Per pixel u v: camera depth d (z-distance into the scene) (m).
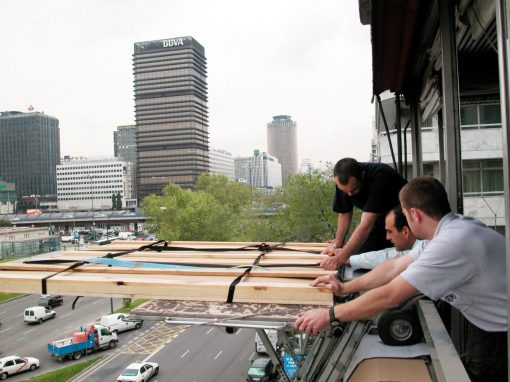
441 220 1.99
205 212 37.31
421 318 2.31
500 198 13.37
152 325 29.27
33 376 20.02
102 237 80.19
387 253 3.02
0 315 31.14
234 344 24.77
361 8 4.35
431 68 4.50
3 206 133.88
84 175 161.38
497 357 1.91
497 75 5.27
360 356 2.33
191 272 2.73
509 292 1.53
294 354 2.54
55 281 2.62
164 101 124.81
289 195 26.77
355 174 3.19
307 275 2.60
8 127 172.12
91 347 23.34
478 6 3.39
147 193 125.06
